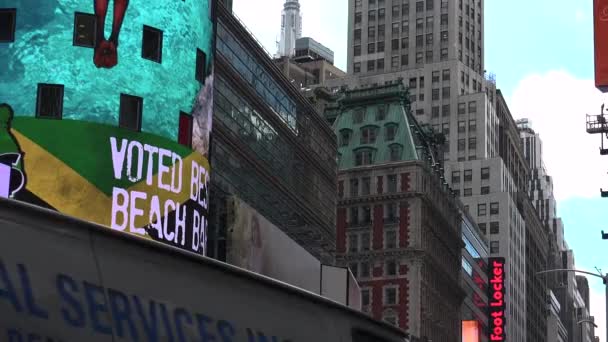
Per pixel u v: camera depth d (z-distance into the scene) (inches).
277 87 3316.9
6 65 2059.5
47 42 2081.7
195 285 381.1
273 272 2714.1
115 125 2098.9
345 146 5802.2
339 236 5654.5
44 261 334.0
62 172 2030.0
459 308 6373.0
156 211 2130.9
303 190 3585.1
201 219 2271.2
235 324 393.7
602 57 2503.7
